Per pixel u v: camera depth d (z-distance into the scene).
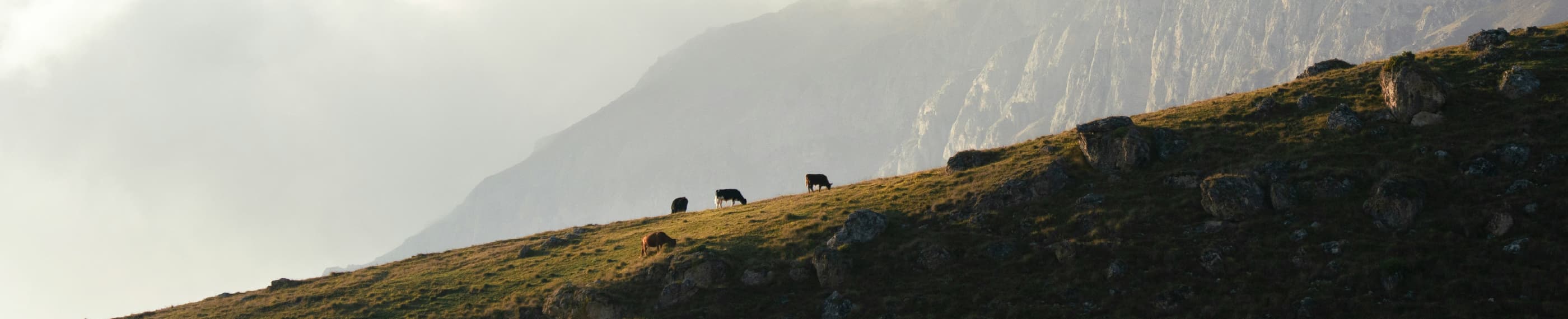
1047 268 38.06
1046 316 34.44
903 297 38.00
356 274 60.50
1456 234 33.00
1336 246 33.91
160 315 56.56
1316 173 39.66
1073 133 55.00
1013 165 50.25
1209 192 38.91
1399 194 35.16
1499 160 37.47
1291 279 33.03
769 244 46.53
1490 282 29.94
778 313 39.03
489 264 56.62
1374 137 42.34
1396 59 45.03
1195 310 32.69
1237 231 36.72
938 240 42.19
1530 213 33.00
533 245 61.19
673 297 41.56
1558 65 45.47
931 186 51.59
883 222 44.78
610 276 46.34
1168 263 35.88
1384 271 31.44
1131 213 40.09
